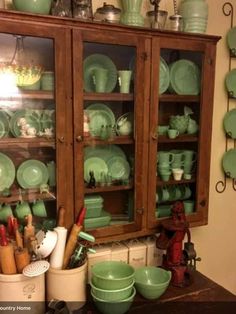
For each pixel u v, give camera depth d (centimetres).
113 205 157
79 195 142
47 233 133
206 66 164
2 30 120
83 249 141
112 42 140
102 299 129
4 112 133
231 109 209
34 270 119
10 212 136
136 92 149
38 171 141
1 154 135
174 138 164
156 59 151
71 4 139
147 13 164
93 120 147
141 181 156
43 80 135
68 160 138
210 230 215
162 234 160
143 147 154
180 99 163
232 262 227
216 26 196
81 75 136
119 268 148
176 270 156
